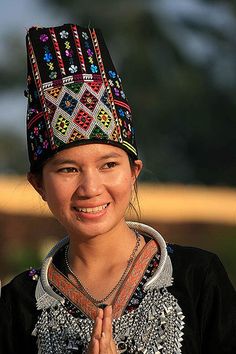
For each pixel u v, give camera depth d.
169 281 5.97
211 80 36.12
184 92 35.31
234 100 35.31
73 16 38.12
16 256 13.12
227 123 35.09
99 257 6.05
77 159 5.88
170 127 34.91
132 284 5.97
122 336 5.81
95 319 5.72
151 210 14.51
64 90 5.97
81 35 6.10
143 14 37.22
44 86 6.00
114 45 36.91
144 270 6.02
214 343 5.93
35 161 6.02
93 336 5.61
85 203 5.88
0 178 16.61
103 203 5.89
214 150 34.75
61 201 5.91
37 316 6.02
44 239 13.05
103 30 37.22
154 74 35.84
